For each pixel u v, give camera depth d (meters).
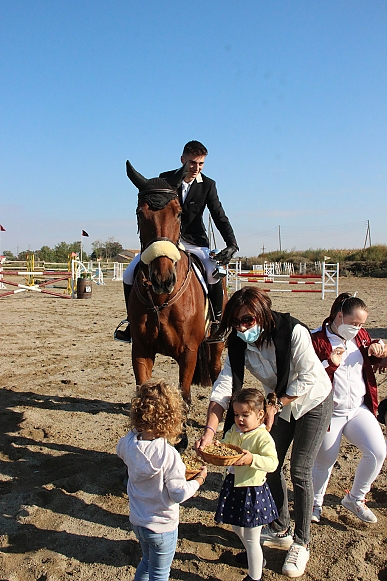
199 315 4.68
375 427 3.42
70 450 4.91
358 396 3.49
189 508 3.87
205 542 3.41
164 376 7.77
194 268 4.91
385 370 3.67
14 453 4.83
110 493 4.04
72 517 3.71
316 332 3.54
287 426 3.23
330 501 3.95
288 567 3.04
